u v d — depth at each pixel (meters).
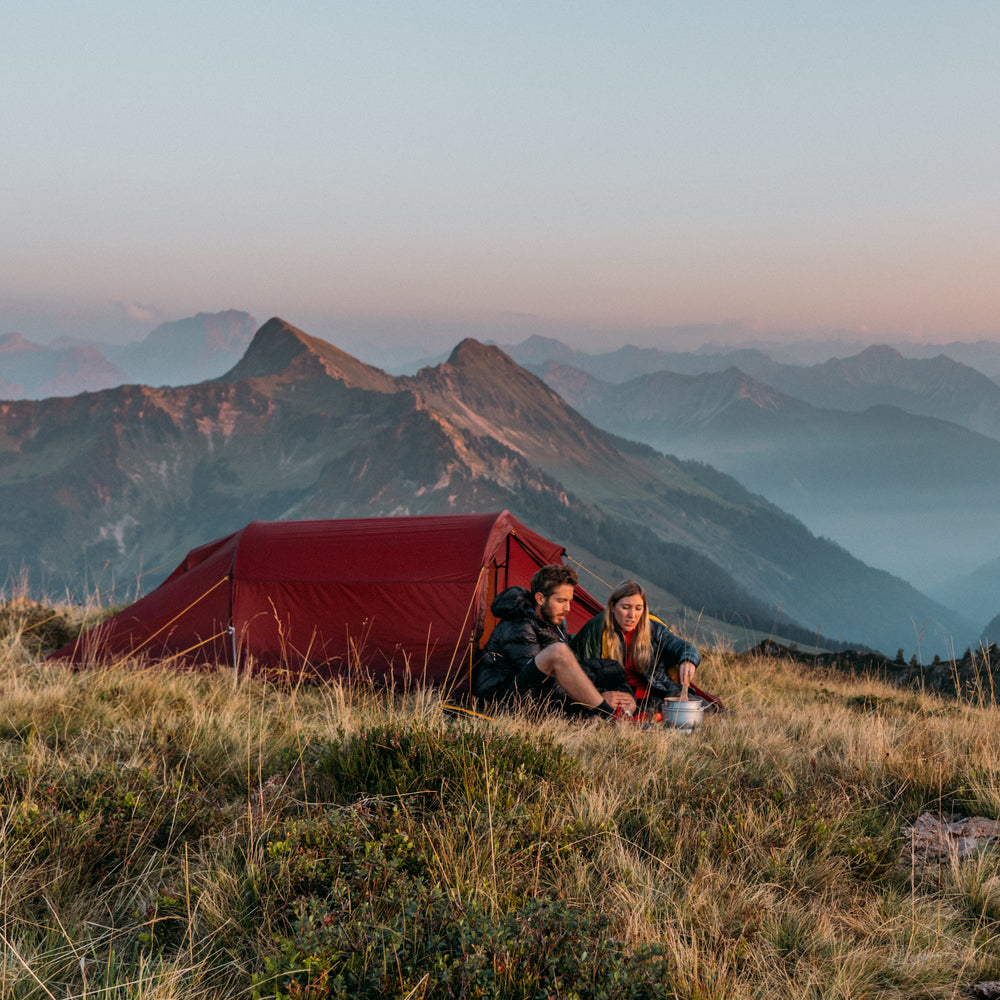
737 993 2.85
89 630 10.52
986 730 7.03
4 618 11.49
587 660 7.50
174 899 3.34
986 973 3.22
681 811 4.55
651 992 2.73
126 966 3.02
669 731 6.76
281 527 10.66
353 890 3.27
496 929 2.83
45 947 3.07
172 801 4.30
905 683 14.74
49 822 3.83
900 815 4.95
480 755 4.83
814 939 3.38
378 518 10.74
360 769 4.73
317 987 2.59
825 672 15.20
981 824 4.64
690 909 3.49
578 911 3.25
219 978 2.92
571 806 4.43
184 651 9.95
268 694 8.45
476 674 8.80
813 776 5.57
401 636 9.23
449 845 3.64
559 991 2.65
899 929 3.49
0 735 5.69
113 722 6.07
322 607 9.67
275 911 3.25
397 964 2.71
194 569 10.60
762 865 4.04
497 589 11.23
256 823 4.04
